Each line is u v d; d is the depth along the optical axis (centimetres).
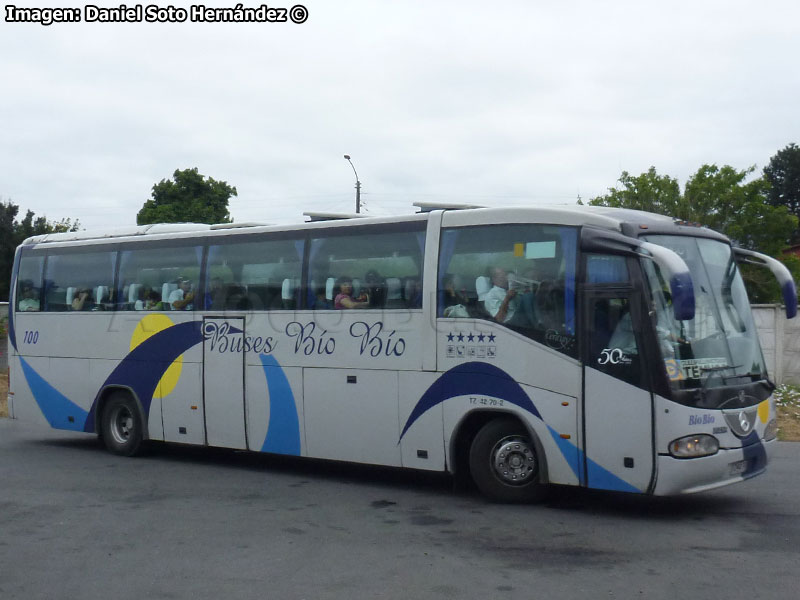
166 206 3478
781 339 1838
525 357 910
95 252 1363
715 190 3434
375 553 752
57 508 952
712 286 905
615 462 852
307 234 1111
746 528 833
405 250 1016
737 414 859
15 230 3956
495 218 950
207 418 1202
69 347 1386
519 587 649
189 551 764
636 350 842
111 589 659
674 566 703
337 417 1066
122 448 1330
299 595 637
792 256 3378
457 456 984
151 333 1275
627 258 855
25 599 638
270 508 946
